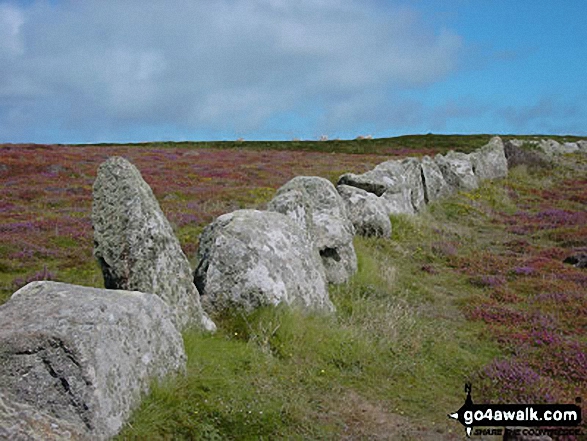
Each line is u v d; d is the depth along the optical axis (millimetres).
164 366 6867
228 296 9516
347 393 7922
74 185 30062
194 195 26922
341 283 13195
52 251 15969
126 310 6441
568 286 14430
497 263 17266
